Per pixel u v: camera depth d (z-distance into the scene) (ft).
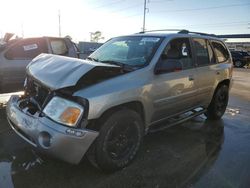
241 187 10.66
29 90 12.64
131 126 11.65
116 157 11.27
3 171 11.12
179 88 14.17
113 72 11.42
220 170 11.95
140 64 12.73
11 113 11.76
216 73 17.62
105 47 15.76
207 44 17.38
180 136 15.89
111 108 10.88
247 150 14.23
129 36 15.66
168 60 12.73
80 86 10.43
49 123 9.96
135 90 11.51
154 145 14.38
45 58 12.84
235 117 20.57
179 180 11.00
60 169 11.41
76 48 25.48
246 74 61.62
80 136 9.76
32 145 10.53
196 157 13.14
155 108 12.92
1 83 20.35
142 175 11.24
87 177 10.91
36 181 10.53
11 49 20.86
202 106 17.46
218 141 15.35
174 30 16.71
